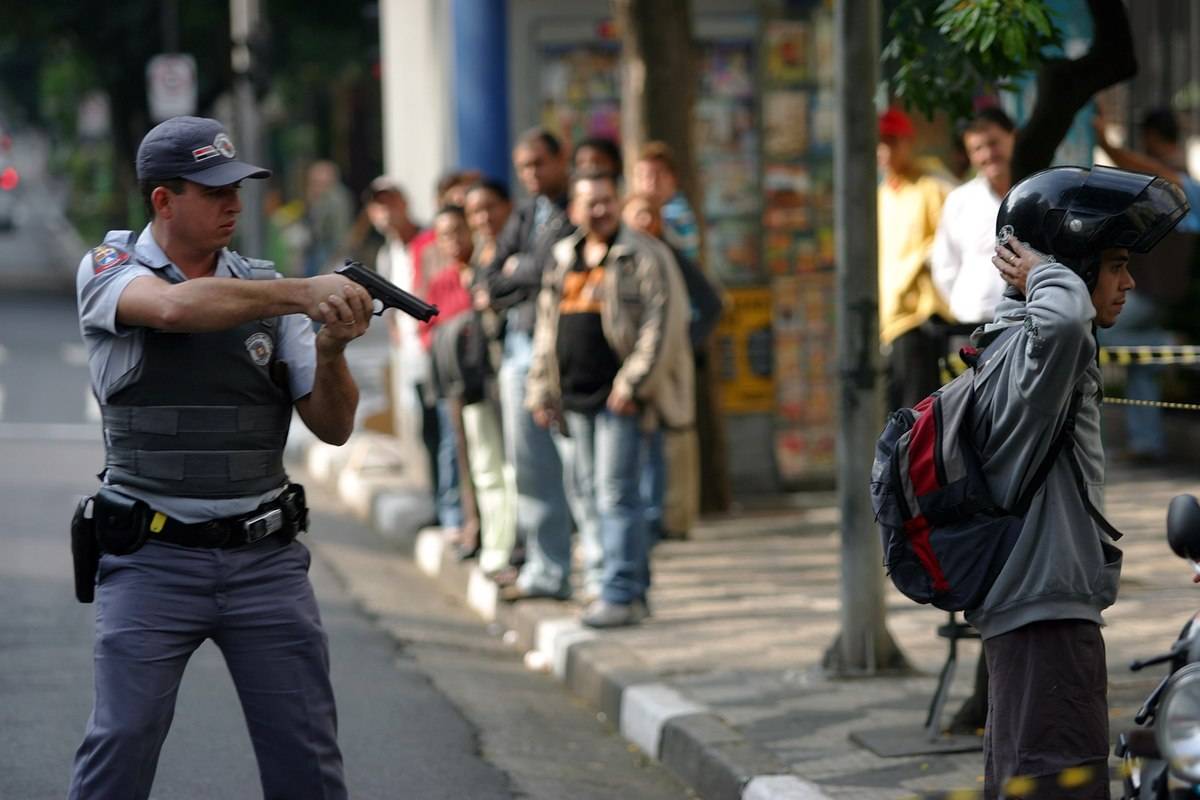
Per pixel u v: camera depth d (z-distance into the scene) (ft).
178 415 22.22
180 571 22.25
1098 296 21.83
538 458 44.45
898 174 47.34
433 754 33.60
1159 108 58.49
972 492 21.65
